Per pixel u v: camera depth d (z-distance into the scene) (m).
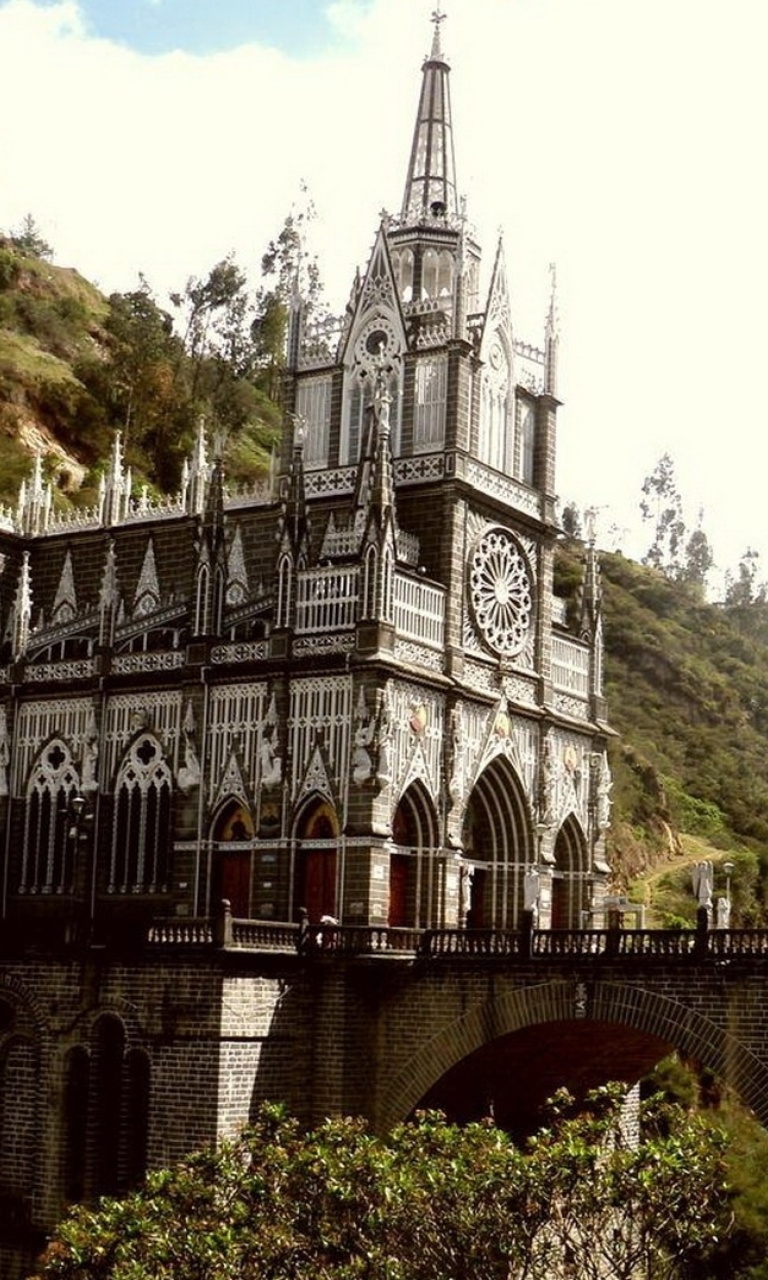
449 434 72.38
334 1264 38.91
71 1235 40.44
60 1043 60.50
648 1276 39.47
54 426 132.50
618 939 57.22
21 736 75.31
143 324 145.12
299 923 61.00
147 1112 58.59
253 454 146.38
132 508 90.25
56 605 81.19
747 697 154.62
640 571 171.88
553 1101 42.97
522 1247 38.28
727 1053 54.25
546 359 80.00
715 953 54.84
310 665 67.00
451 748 69.81
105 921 66.62
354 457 75.31
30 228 180.25
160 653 71.81
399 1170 38.94
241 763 68.38
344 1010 60.47
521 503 76.69
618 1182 38.34
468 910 72.50
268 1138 43.06
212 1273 37.94
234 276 162.50
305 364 78.00
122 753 71.94
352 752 65.56
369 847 64.56
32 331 144.12
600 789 80.31
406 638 67.88
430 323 75.56
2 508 85.75
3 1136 62.00
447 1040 60.09
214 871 68.56
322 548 73.25
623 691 148.62
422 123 81.56
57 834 73.62
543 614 77.75
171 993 58.06
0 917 73.94
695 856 122.75
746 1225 67.12
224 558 71.06
